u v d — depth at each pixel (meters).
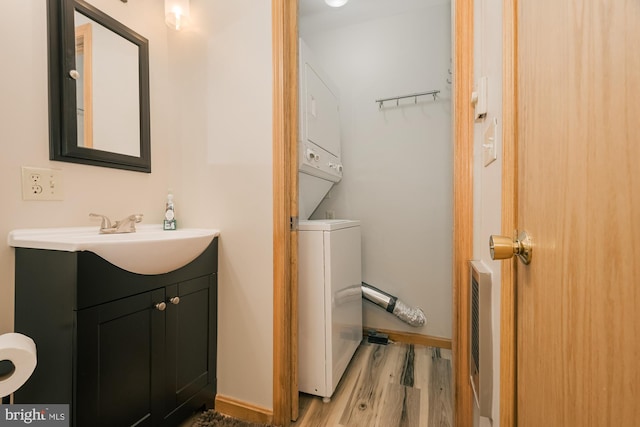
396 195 2.28
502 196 0.63
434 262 2.18
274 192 1.31
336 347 1.57
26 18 1.03
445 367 1.84
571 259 0.35
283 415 1.30
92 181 1.25
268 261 1.34
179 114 1.53
